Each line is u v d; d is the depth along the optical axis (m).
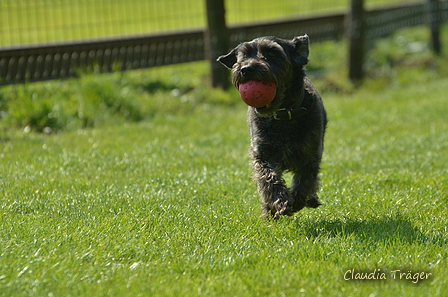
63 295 5.80
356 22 24.44
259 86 8.01
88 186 10.41
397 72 27.45
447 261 6.86
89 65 19.45
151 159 12.73
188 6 34.09
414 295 5.77
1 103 17.23
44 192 9.95
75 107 17.55
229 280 6.19
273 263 6.73
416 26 33.28
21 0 29.95
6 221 8.22
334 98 22.19
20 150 13.55
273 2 37.59
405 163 12.18
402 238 7.63
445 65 28.77
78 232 7.71
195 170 11.95
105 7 31.95
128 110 18.38
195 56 21.98
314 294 5.93
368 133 15.85
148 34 20.92
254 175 8.77
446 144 13.74
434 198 9.63
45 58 18.36
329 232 7.93
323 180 11.08
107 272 6.41
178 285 6.09
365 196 9.71
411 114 18.30
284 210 8.13
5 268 6.35
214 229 8.08
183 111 19.31
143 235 7.74
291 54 8.79
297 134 8.68
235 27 23.11
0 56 17.42
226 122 17.67
